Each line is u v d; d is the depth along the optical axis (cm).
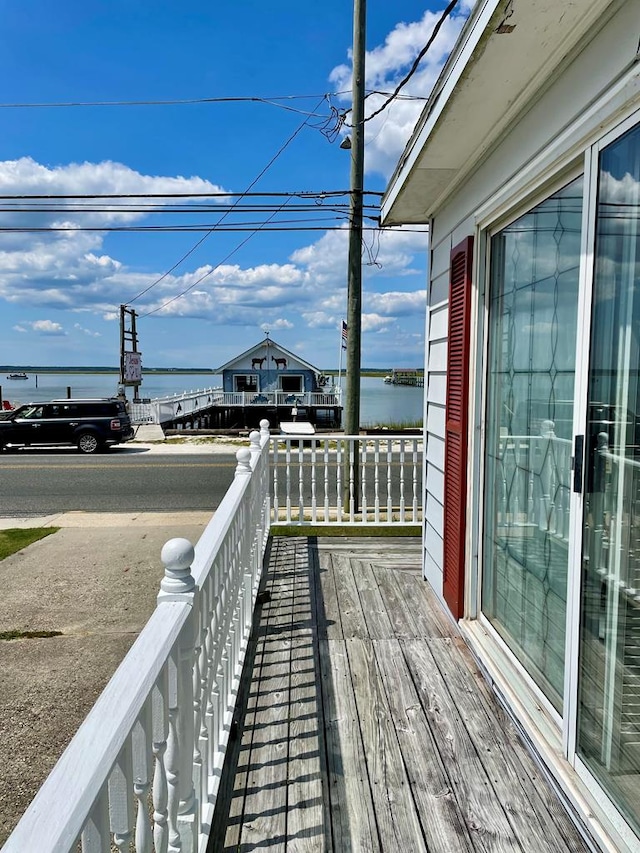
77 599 392
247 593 281
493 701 237
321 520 586
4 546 529
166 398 2297
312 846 164
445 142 246
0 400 2286
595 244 161
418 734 215
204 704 165
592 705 168
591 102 161
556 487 200
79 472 1074
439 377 342
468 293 274
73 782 80
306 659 274
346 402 688
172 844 128
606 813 157
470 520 285
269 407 2522
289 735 216
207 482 961
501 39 165
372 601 345
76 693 272
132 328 2378
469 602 290
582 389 168
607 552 159
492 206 245
